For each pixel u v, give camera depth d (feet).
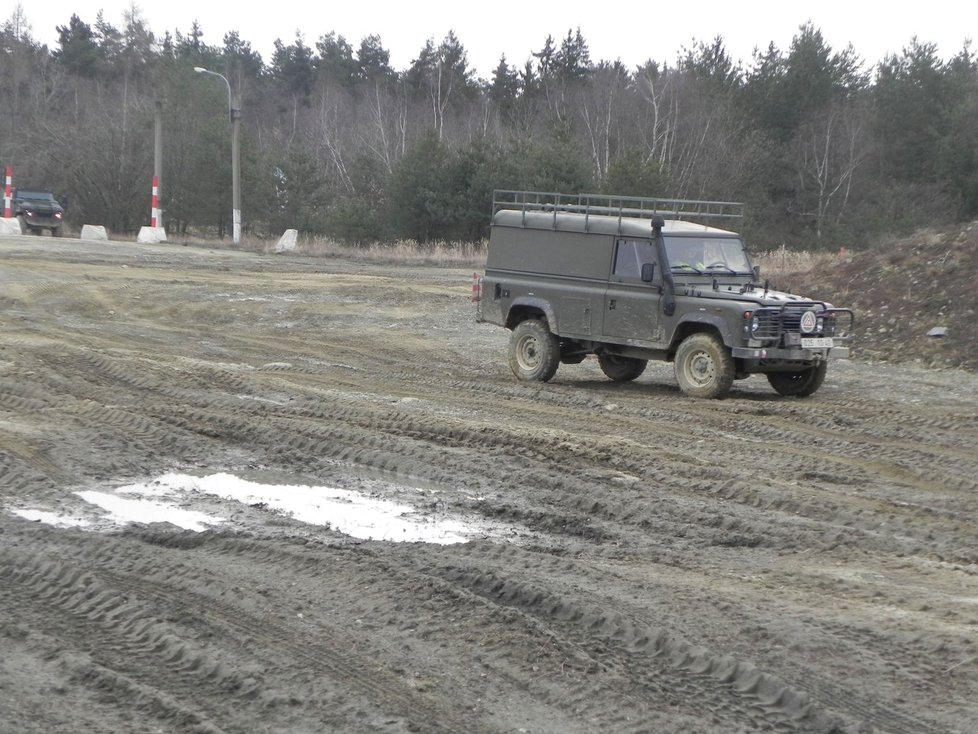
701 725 17.69
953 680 19.44
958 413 49.06
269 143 286.05
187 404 46.03
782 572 25.67
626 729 17.53
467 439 40.40
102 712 17.80
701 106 228.02
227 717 17.76
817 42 246.06
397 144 242.58
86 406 43.24
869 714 18.17
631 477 35.01
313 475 34.71
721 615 22.26
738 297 50.93
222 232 211.61
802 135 233.14
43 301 87.25
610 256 54.54
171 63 250.16
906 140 230.68
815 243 197.36
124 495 31.63
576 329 55.67
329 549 26.35
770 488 33.73
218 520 29.32
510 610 22.12
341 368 61.41
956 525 30.30
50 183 229.25
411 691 18.79
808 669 19.72
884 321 70.79
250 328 82.43
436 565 25.02
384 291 97.25
